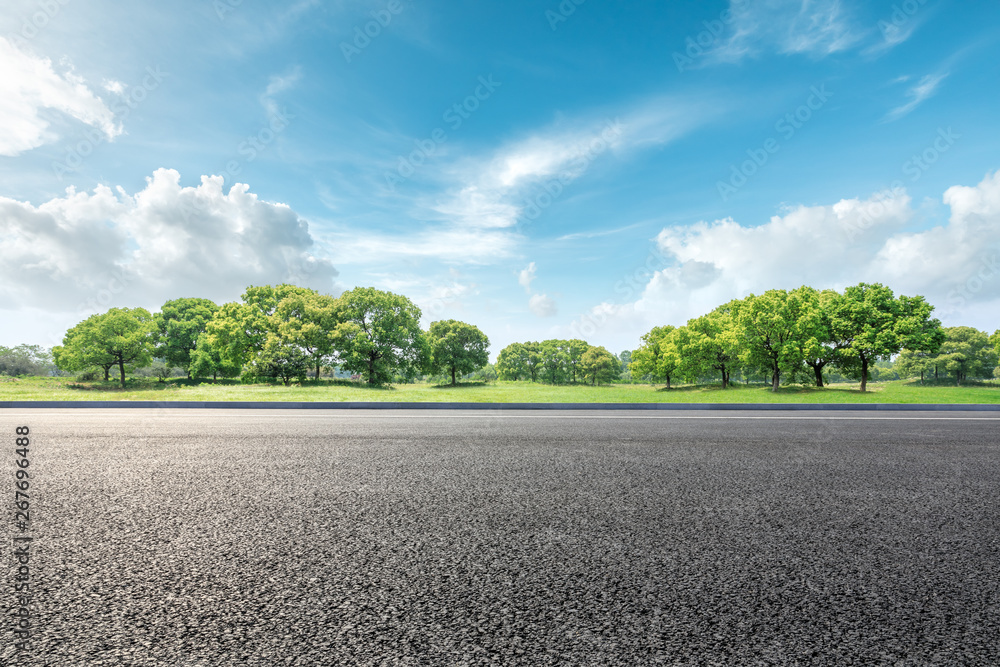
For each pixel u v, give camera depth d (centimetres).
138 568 263
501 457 593
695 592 235
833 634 198
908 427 920
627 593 234
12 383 3994
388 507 379
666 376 5712
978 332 5962
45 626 203
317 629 201
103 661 179
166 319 5416
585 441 725
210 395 1902
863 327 3528
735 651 186
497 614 213
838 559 278
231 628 202
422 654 183
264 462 561
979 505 390
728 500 401
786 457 595
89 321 4416
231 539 308
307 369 4044
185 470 516
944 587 242
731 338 4003
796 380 4825
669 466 539
